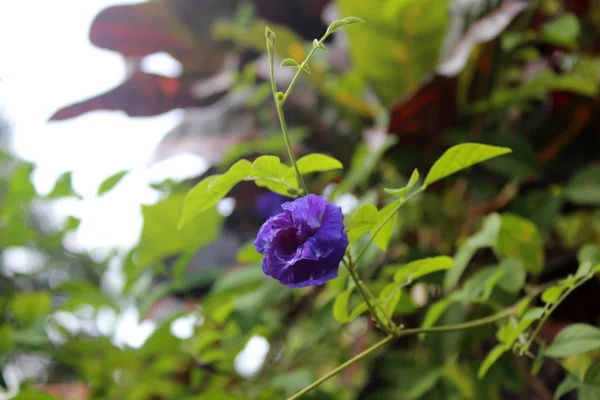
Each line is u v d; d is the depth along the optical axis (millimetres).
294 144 702
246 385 611
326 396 564
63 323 728
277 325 603
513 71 718
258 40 728
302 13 899
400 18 617
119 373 718
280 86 723
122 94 815
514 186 606
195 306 638
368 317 622
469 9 627
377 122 684
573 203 612
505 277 477
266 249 360
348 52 752
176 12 880
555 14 716
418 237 635
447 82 575
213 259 821
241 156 690
